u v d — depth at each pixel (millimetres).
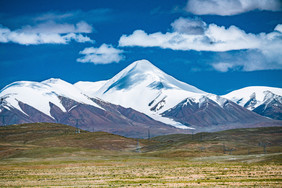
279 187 121438
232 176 152500
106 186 133625
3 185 146375
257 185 126062
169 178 153500
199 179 145750
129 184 138000
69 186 137000
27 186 141375
